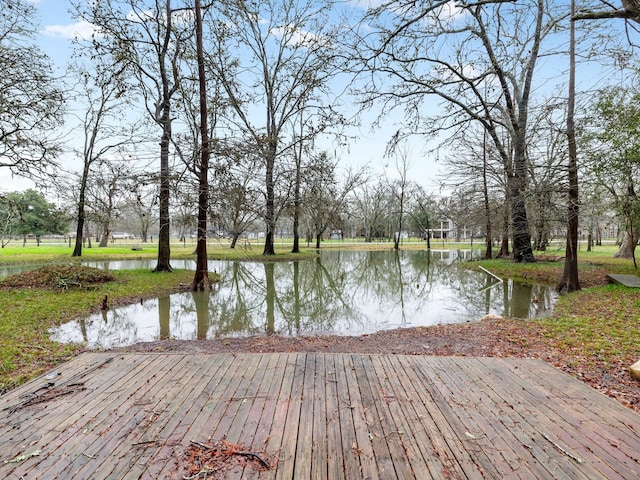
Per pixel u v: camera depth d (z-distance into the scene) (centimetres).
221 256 2180
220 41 1247
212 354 434
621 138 912
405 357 421
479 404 302
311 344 541
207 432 258
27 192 2938
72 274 960
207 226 1132
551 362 412
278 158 1342
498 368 385
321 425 268
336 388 333
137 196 1085
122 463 225
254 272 1591
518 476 213
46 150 1002
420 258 2411
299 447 241
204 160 1045
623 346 458
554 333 533
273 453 234
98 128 1875
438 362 404
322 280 1389
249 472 216
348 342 551
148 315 790
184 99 1120
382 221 5188
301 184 1482
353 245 4044
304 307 933
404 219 5291
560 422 273
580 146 952
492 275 1348
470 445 243
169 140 1120
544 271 1259
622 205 1055
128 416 282
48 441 248
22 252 2212
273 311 881
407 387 336
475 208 1938
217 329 698
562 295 904
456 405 300
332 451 236
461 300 980
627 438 252
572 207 913
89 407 296
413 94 1155
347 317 811
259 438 251
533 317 718
